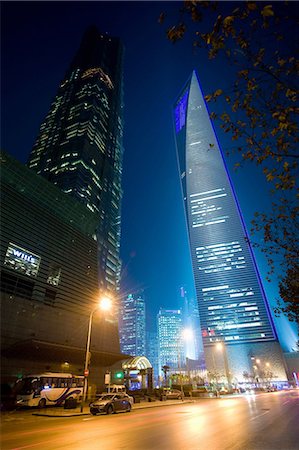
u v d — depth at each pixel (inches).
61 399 1201.4
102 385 2022.6
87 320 2066.9
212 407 1053.2
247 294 5935.0
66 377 1269.7
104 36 6614.2
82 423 664.4
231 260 6510.8
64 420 749.9
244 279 6136.8
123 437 436.8
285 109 220.5
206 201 7790.4
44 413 920.9
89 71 4968.0
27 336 1577.3
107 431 512.1
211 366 5413.4
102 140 3996.1
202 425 555.5
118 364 2336.4
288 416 655.1
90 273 2276.1
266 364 5113.2
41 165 3513.8
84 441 410.6
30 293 1717.5
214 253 6771.7
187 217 7741.1
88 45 5949.8
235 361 5295.3
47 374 1206.9
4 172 1840.6
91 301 2171.5
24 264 1737.2
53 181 3117.6
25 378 1166.3
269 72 224.8
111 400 936.3
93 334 2094.0
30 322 1625.2
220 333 5689.0
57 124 4109.3
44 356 1594.5
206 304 6151.6
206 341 5708.7
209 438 405.7
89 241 2422.5
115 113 4820.4
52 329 1744.6
